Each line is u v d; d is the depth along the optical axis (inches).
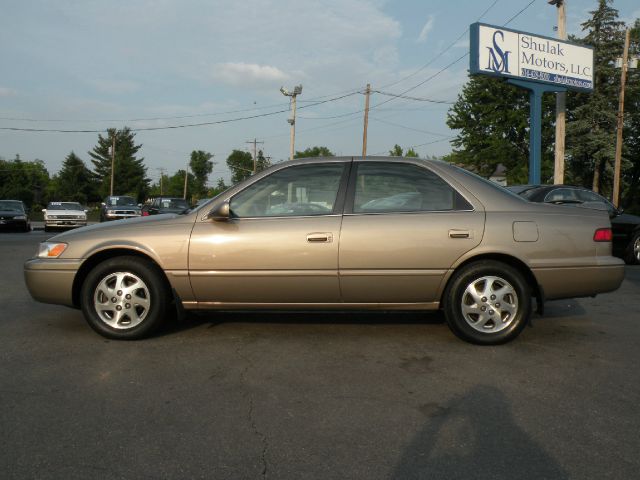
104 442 108.1
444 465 99.7
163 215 190.2
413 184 177.5
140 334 177.0
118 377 145.3
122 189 3385.8
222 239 171.6
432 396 132.7
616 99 1386.6
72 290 178.4
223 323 201.3
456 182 177.0
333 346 173.5
